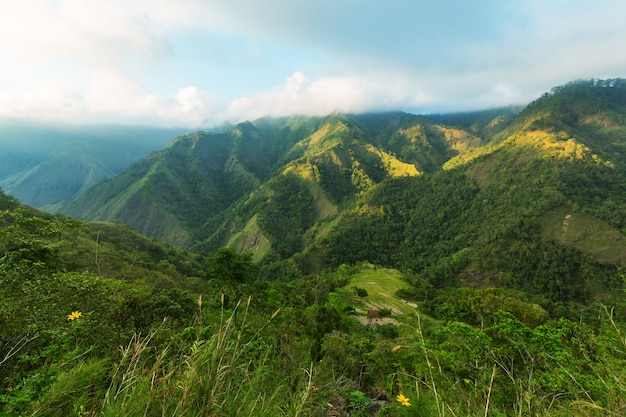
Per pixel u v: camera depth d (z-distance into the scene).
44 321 4.09
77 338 3.99
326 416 3.55
